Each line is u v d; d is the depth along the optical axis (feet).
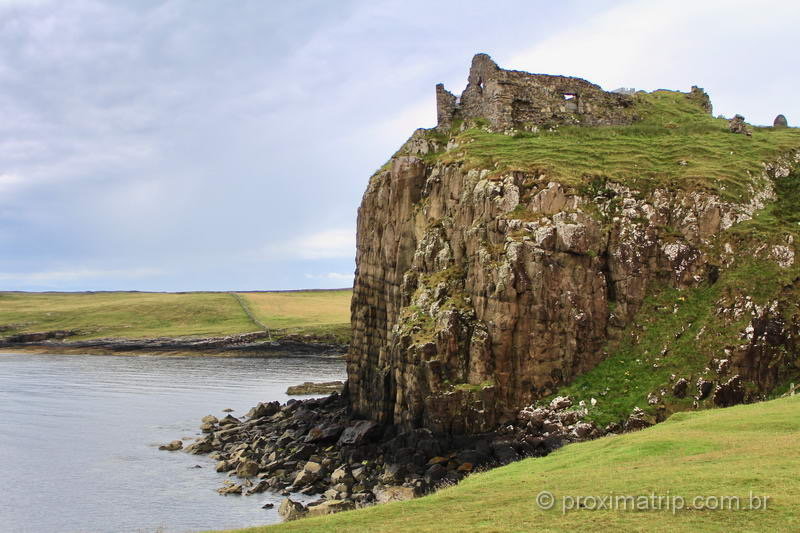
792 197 216.74
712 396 171.83
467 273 208.64
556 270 194.80
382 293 260.62
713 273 196.44
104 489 189.78
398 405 203.31
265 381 447.01
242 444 237.25
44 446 242.78
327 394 384.27
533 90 274.57
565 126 272.31
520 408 186.70
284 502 163.63
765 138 254.68
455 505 103.91
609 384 184.55
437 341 192.03
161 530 148.87
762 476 94.68
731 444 117.50
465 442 181.57
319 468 197.06
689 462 110.52
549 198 206.28
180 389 401.90
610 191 213.66
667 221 208.64
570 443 163.63
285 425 258.78
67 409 321.32
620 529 82.43
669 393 175.32
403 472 176.65
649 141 250.16
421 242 230.89
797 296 183.21
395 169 258.78
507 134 258.16
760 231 198.49
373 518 101.24
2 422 285.02
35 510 171.63
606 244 203.21
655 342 189.67
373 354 261.03
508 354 189.47
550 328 192.03
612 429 171.22
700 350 181.16
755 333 178.29
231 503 174.50
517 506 98.07
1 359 594.24
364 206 280.92
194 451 234.38
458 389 185.16
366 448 204.23
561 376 190.49
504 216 203.21
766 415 135.44
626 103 295.89
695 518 83.20
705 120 298.97
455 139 262.88
